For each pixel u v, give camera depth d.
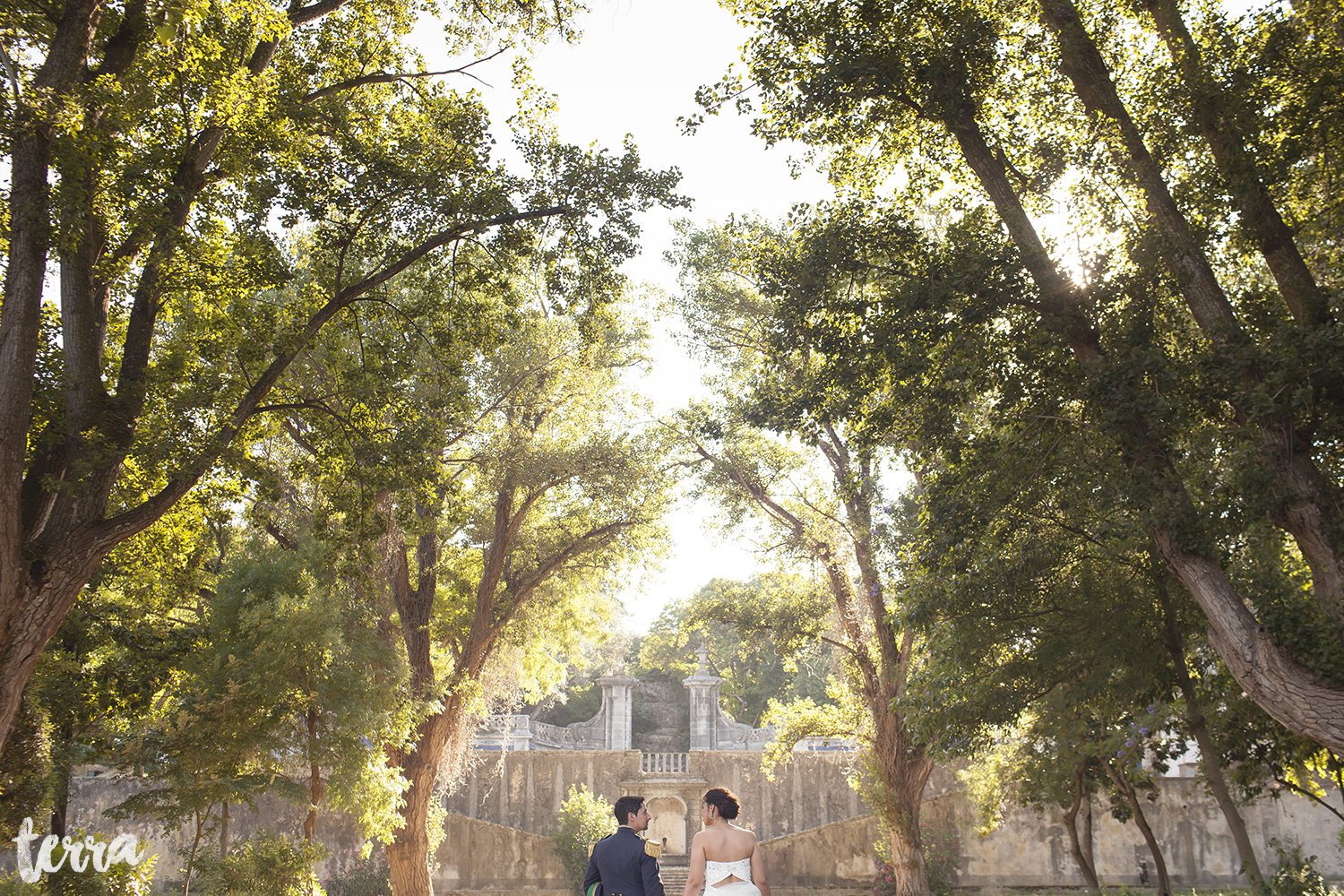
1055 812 24.59
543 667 27.19
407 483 11.48
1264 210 9.80
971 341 10.09
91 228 9.41
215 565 18.53
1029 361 10.60
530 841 25.06
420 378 13.06
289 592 14.51
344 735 13.91
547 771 28.84
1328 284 10.95
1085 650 11.74
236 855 13.82
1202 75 9.92
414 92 12.95
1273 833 23.80
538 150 12.21
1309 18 10.33
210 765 12.84
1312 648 7.84
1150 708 12.79
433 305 12.54
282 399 12.48
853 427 11.85
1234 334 9.09
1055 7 10.75
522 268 19.20
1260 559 10.52
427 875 18.58
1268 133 10.40
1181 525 8.73
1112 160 10.25
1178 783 24.41
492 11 14.03
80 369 9.13
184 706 12.99
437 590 24.23
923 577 11.65
